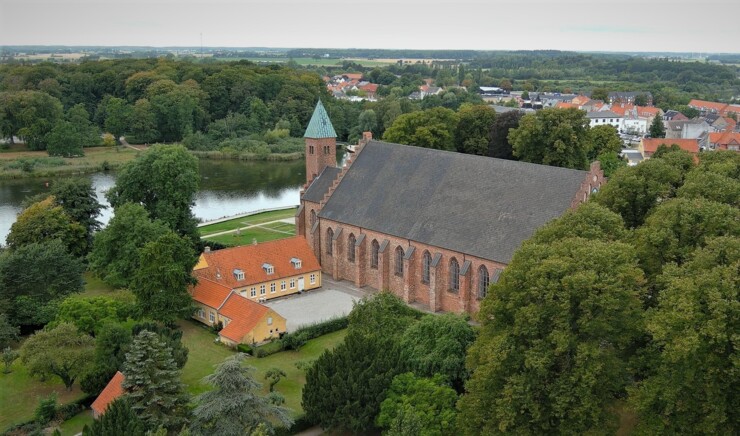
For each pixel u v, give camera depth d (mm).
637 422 62094
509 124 167500
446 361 70688
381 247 105875
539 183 95375
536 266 61969
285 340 89438
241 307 93375
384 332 78625
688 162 100812
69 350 77625
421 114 169375
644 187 87250
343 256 114875
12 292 95812
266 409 62031
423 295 102875
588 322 58250
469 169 104000
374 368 68500
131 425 59906
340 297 108000
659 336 54062
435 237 99750
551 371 59531
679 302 55062
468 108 181125
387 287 107750
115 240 108688
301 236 113938
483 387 60562
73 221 122188
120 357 77938
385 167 114438
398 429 59312
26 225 114875
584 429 57125
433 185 106188
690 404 55125
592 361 57094
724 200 79375
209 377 61156
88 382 76938
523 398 57312
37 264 97438
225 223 154125
